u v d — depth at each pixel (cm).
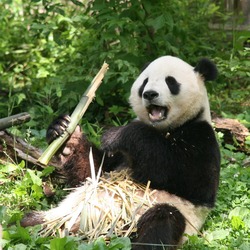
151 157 1033
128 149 1045
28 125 1485
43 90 1670
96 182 1029
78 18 1727
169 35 1648
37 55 1980
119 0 1591
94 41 1659
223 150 1353
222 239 1005
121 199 1001
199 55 1817
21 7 2181
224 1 2075
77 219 991
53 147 1047
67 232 964
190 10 1958
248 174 1248
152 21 1519
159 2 1612
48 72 1795
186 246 974
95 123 1551
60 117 1066
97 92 1551
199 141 1043
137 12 1581
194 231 1033
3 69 1953
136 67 1538
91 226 973
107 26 1592
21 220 1020
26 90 1694
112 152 1063
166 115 1061
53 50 1936
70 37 1809
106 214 979
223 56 1764
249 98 1769
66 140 1079
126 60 1571
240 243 975
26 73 1900
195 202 1039
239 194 1173
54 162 1196
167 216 954
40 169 1226
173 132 1070
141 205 991
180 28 1684
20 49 2059
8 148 1212
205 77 1104
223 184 1202
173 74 1061
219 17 2016
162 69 1066
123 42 1541
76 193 1030
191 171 1031
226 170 1257
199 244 978
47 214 1027
